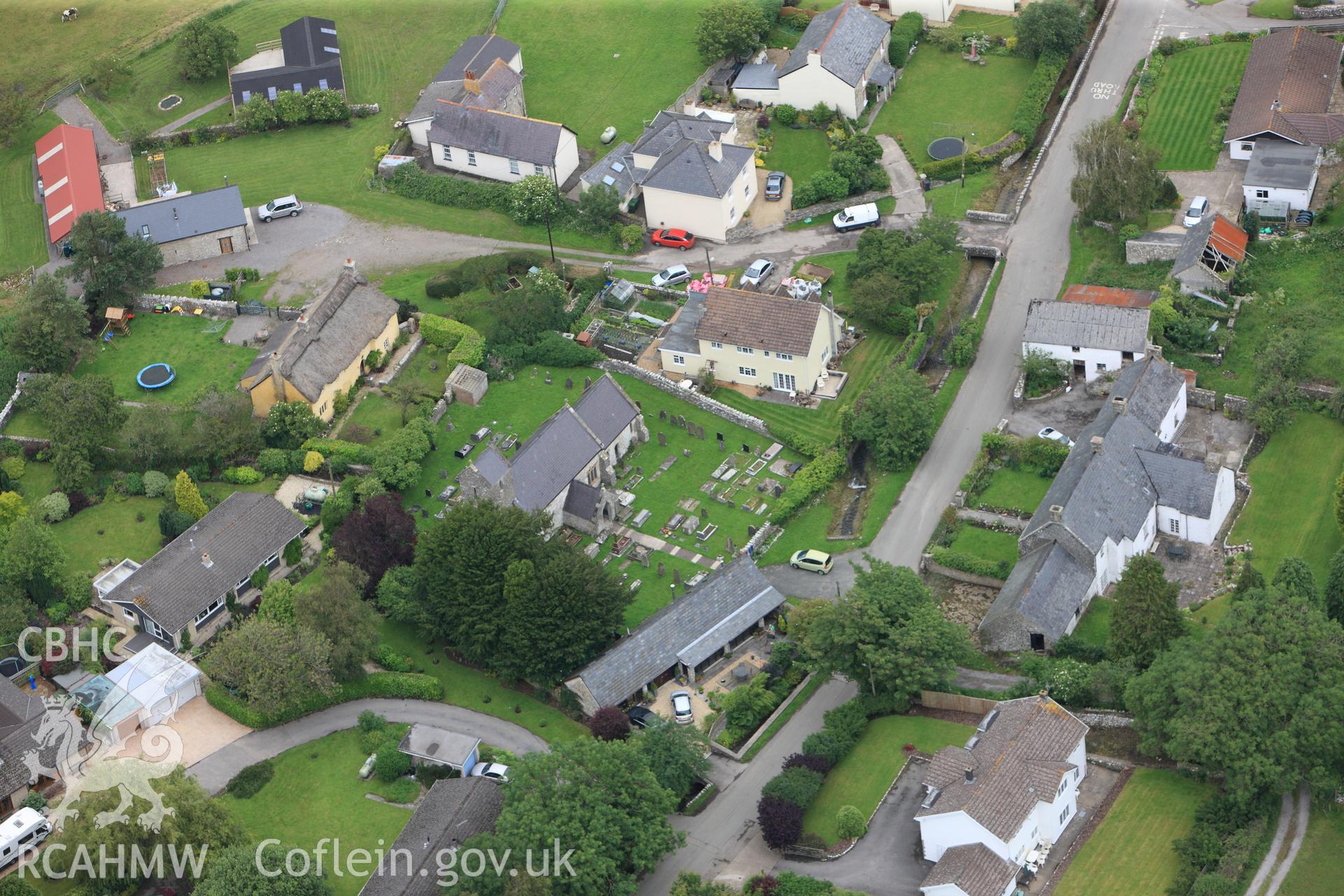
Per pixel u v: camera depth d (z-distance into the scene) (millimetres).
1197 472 171875
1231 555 169625
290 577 177750
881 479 187625
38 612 172875
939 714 155500
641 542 181625
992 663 160125
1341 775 137875
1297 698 138000
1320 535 169250
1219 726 136375
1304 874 132125
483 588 163000
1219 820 136875
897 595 156750
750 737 157750
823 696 160625
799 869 141750
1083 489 168375
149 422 187750
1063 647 158750
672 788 148750
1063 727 141625
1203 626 159625
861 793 147750
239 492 182375
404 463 187125
